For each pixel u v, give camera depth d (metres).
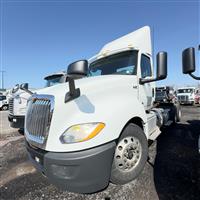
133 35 4.14
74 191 2.21
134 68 3.74
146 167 3.37
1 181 3.25
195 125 6.90
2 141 6.18
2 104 22.81
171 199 2.43
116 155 2.67
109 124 2.39
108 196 2.58
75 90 2.45
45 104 2.40
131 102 2.97
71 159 2.12
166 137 5.32
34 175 3.39
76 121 2.28
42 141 2.33
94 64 4.41
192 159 3.66
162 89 7.54
